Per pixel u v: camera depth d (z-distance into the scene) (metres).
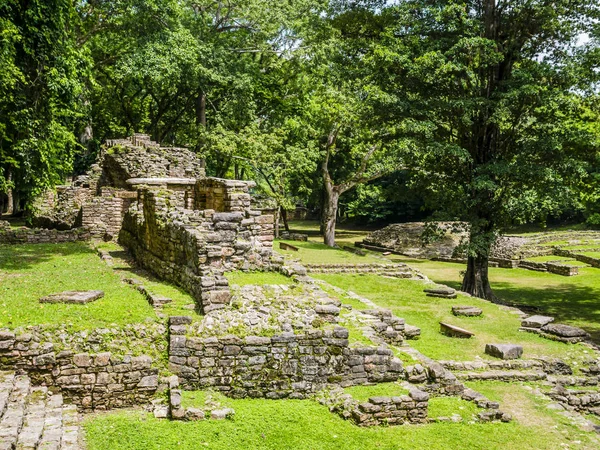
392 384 9.98
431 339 13.98
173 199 15.31
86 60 21.61
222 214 11.98
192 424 8.32
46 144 19.08
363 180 36.69
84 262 16.27
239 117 33.94
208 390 9.28
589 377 12.33
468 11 22.70
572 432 9.44
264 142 33.19
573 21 21.14
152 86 32.75
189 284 11.39
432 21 22.14
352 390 9.65
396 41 22.25
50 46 18.86
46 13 18.48
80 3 28.36
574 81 20.30
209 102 35.81
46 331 9.01
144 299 11.20
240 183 16.30
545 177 19.89
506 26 22.08
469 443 8.68
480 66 21.12
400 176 50.69
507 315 16.88
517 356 12.68
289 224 62.19
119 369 8.88
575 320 19.56
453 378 10.33
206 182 17.94
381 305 17.78
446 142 21.38
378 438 8.55
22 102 18.12
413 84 22.61
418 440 8.60
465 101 20.20
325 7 33.81
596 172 22.23
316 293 11.09
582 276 30.42
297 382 9.54
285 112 37.31
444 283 27.36
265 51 34.72
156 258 14.14
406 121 22.02
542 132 21.55
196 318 9.90
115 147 25.55
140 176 24.42
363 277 22.58
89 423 8.20
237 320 9.83
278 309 10.18
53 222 25.20
